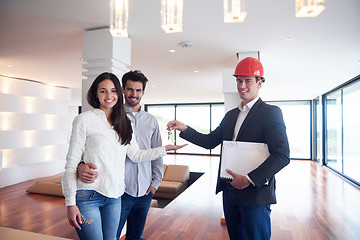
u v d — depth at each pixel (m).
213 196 4.82
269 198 1.33
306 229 3.29
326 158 8.71
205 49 3.75
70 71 5.30
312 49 3.70
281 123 1.32
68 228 3.28
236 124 1.55
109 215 1.53
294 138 10.89
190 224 3.39
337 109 7.42
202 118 12.78
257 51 3.82
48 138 6.85
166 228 3.24
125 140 1.54
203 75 5.74
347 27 2.85
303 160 10.57
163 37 3.25
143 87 2.07
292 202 4.52
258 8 2.41
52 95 7.12
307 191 5.34
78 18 2.66
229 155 1.38
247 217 1.36
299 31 3.00
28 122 6.25
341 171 6.98
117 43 2.93
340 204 4.41
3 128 5.73
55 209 4.05
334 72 5.31
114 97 1.51
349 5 2.31
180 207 4.14
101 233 1.47
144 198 2.14
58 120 7.25
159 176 2.21
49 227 3.31
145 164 2.08
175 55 4.08
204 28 2.94
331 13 2.49
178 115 13.13
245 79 1.45
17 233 0.93
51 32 3.05
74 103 12.48
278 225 3.43
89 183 1.41
